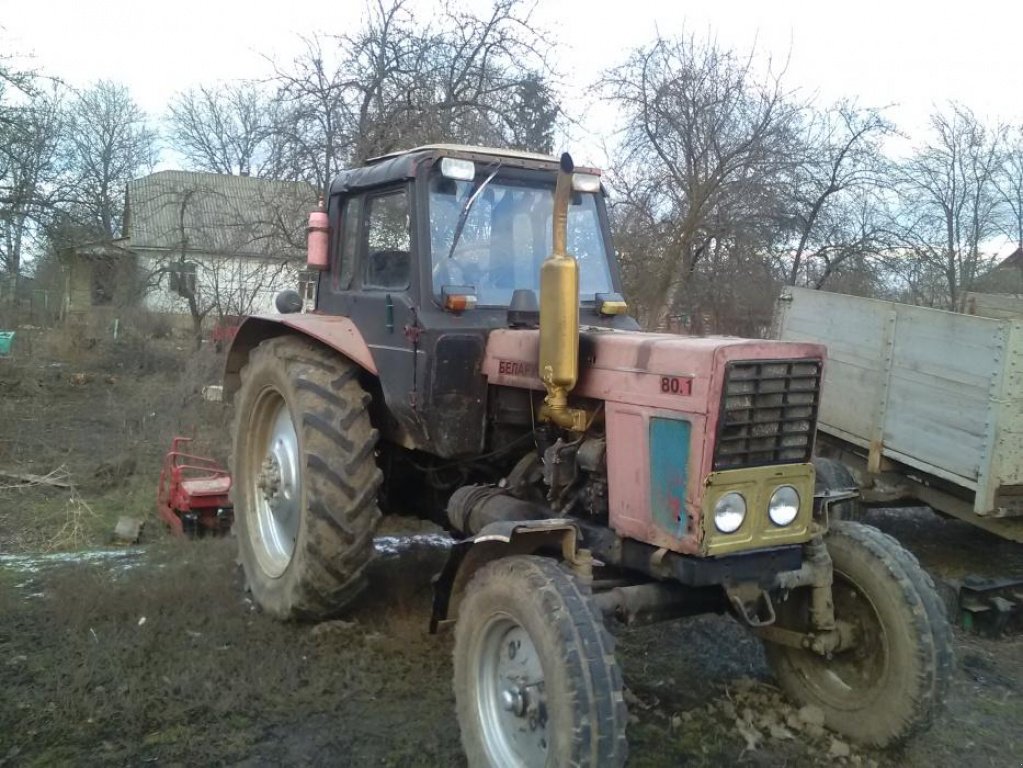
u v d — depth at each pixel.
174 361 15.27
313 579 4.21
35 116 14.48
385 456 4.83
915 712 3.29
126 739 3.37
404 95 11.32
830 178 14.74
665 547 3.08
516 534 3.14
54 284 18.83
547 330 3.34
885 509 7.53
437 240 4.12
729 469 3.02
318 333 4.45
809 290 6.79
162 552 5.70
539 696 2.88
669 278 12.24
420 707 3.71
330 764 3.27
